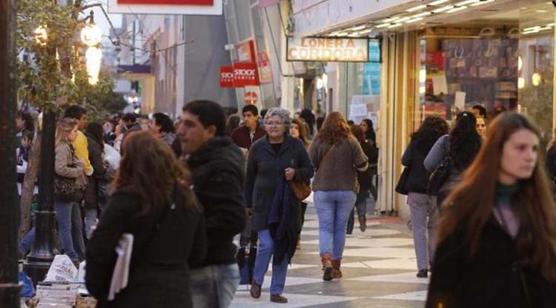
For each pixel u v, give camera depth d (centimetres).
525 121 1088
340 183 2741
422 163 2734
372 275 2859
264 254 2434
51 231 2561
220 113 1486
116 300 1244
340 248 2783
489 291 1071
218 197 1441
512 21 3909
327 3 4088
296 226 2406
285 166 2400
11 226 1376
